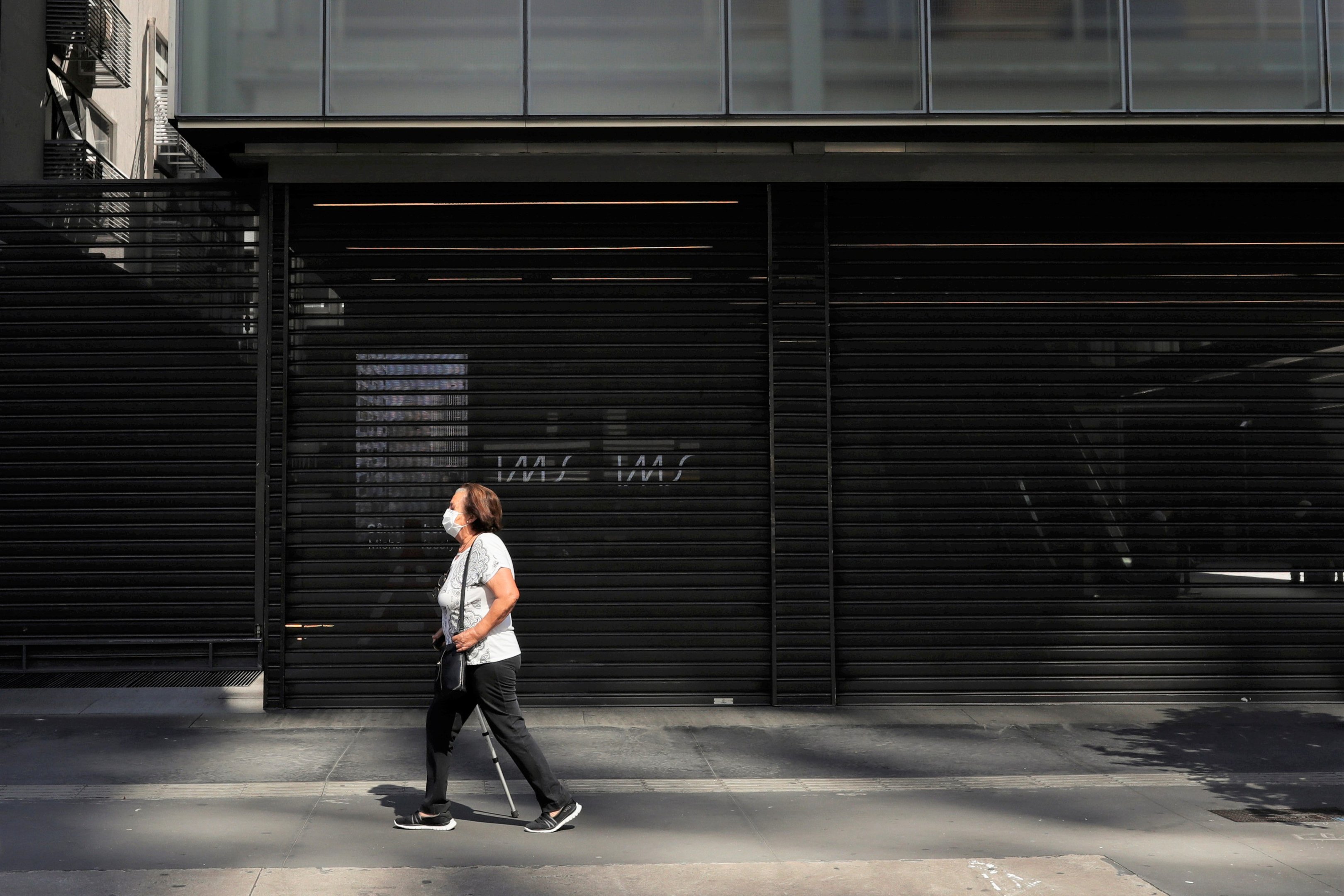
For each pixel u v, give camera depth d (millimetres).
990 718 8602
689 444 9172
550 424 9125
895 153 9062
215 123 8500
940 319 9289
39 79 13875
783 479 9102
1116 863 5148
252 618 9023
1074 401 9273
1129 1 8773
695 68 8688
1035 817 5961
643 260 9219
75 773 6832
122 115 17406
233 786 6531
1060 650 9148
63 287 9133
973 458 9234
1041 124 8695
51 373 9102
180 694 9094
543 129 8672
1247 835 5625
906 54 8750
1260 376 9336
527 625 9008
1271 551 9242
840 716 8672
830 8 8758
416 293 9117
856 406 9234
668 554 9094
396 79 8586
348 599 8930
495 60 8633
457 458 9062
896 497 9195
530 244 9172
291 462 8984
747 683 9062
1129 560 9211
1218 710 8898
